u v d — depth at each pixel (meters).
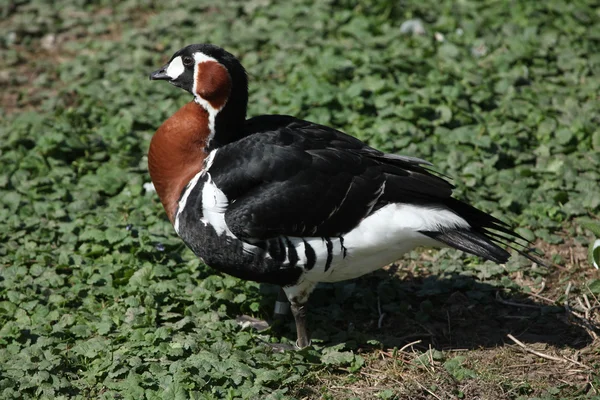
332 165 9.05
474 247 8.76
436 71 14.24
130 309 9.76
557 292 10.55
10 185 12.20
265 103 13.90
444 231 8.86
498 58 14.95
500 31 15.97
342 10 16.50
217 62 9.51
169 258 10.88
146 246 10.78
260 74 14.77
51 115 13.95
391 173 9.20
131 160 12.79
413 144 12.74
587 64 14.92
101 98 14.24
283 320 10.20
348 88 13.84
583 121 13.14
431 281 10.65
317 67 14.71
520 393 8.84
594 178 12.25
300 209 8.91
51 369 8.82
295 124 9.80
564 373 9.12
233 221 8.90
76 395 8.62
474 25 15.88
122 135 13.20
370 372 9.23
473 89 13.94
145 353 9.13
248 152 9.11
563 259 11.11
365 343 9.69
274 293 10.49
